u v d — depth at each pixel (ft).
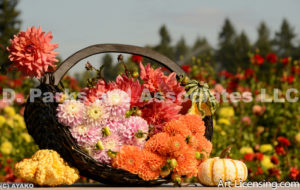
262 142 14.21
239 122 13.89
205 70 16.79
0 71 5.91
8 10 92.12
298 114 14.47
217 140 11.59
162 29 129.49
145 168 5.45
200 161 5.99
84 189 5.18
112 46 6.19
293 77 15.80
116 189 5.24
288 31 134.00
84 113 5.41
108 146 5.46
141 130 5.57
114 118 5.56
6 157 11.93
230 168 5.74
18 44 5.72
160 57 6.43
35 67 5.73
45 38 5.86
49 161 5.30
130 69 6.11
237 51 136.46
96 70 5.88
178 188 5.50
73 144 5.33
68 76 14.11
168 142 5.49
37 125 5.50
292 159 11.90
